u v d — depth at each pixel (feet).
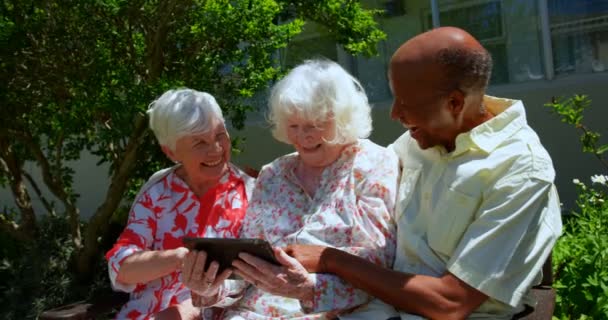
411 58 6.70
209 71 13.34
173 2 12.43
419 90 6.68
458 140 6.94
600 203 12.10
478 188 6.77
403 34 20.16
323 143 7.94
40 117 14.70
